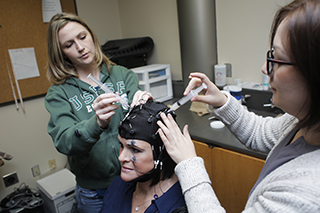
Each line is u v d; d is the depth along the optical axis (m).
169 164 0.87
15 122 2.29
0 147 2.24
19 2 2.15
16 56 2.20
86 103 1.27
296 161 0.52
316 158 0.49
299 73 0.46
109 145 1.27
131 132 0.78
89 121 1.00
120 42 2.52
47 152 2.53
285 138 0.67
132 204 0.96
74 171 1.38
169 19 2.54
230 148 1.58
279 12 0.54
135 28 2.90
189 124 1.91
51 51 1.23
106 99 0.90
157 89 2.47
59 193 2.13
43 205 2.35
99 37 2.85
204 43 2.20
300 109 0.51
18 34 2.19
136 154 0.81
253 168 1.50
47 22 2.34
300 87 0.48
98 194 1.36
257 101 2.03
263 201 0.51
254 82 2.13
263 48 1.99
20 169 2.38
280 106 0.55
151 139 0.79
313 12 0.42
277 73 0.51
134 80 1.43
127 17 2.93
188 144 0.71
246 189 1.59
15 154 2.33
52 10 2.35
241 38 2.10
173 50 2.63
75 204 1.85
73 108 1.24
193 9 2.11
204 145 1.71
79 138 1.00
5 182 2.30
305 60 0.43
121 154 0.83
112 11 2.93
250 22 2.00
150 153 0.81
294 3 0.49
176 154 0.69
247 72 2.15
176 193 0.84
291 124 0.72
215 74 2.24
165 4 2.52
